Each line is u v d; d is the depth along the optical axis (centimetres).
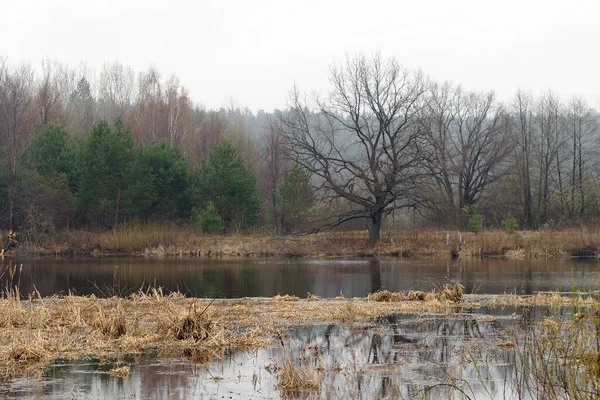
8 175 4912
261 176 7975
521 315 1783
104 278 2944
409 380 1114
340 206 5369
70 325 1559
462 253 4372
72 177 5272
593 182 6531
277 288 2588
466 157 6900
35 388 1064
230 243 4803
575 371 844
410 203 5175
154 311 1789
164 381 1108
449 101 7019
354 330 1581
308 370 1134
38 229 4819
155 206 5672
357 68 4938
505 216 7244
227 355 1311
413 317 1788
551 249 4272
